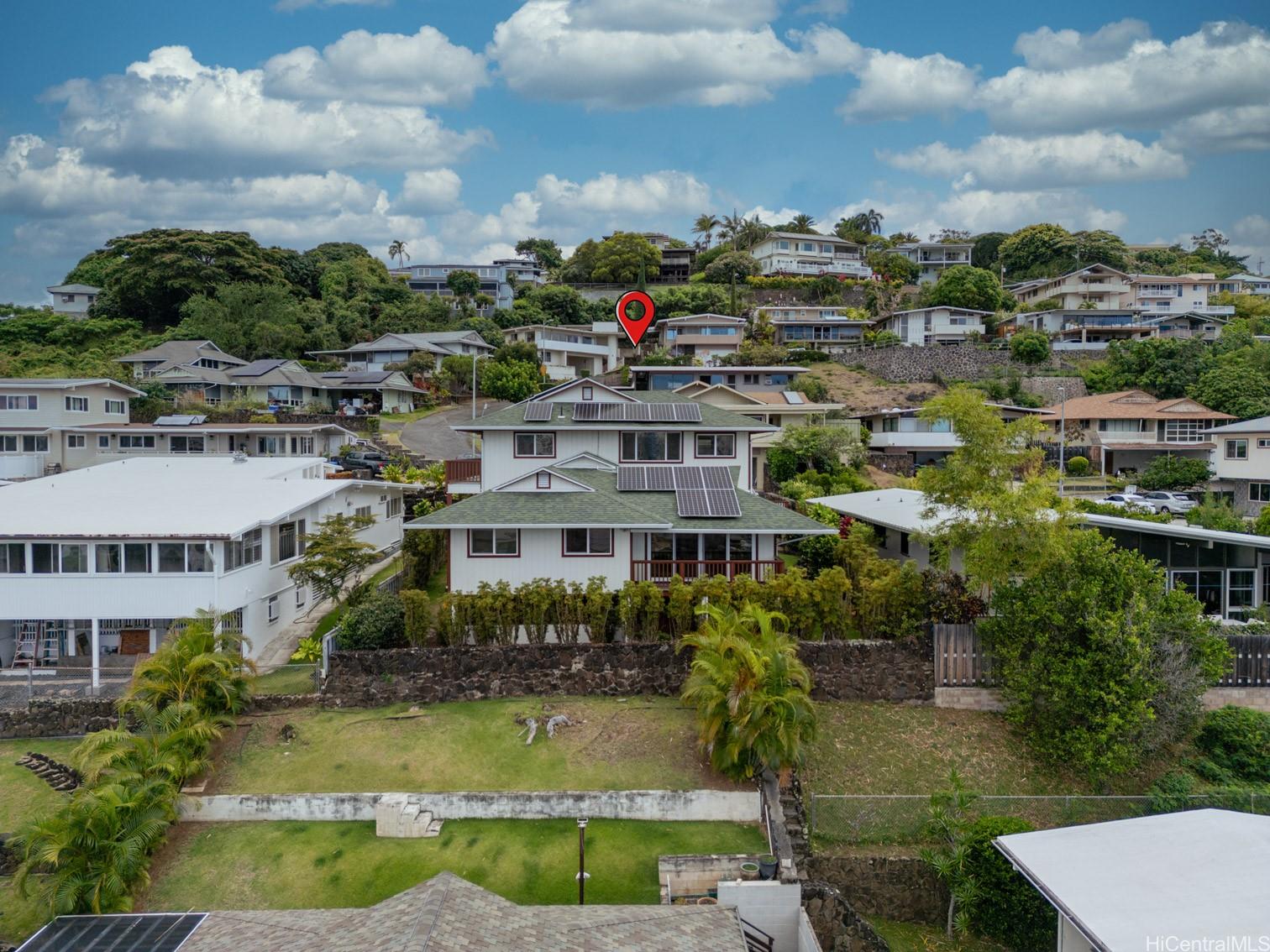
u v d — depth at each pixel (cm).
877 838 1742
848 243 10881
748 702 1739
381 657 2127
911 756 1981
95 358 7056
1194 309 9012
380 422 6294
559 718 2011
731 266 10069
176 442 5062
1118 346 7194
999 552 2083
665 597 2378
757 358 7500
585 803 1758
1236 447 4931
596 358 8362
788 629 2231
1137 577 1984
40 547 2302
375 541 3466
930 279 11294
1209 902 1135
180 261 8362
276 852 1656
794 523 2525
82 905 1434
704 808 1762
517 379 7019
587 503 2539
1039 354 7338
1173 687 1919
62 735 2056
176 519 2406
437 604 2278
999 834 1628
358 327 8581
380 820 1709
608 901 1532
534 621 2239
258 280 8869
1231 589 2595
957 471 2223
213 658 1883
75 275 9762
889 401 6675
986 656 2147
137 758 1675
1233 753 2017
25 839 1454
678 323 8025
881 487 4744
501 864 1619
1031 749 2008
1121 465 5750
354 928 1191
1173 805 1789
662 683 2167
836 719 2089
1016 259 11562
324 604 2981
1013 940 1600
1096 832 1364
